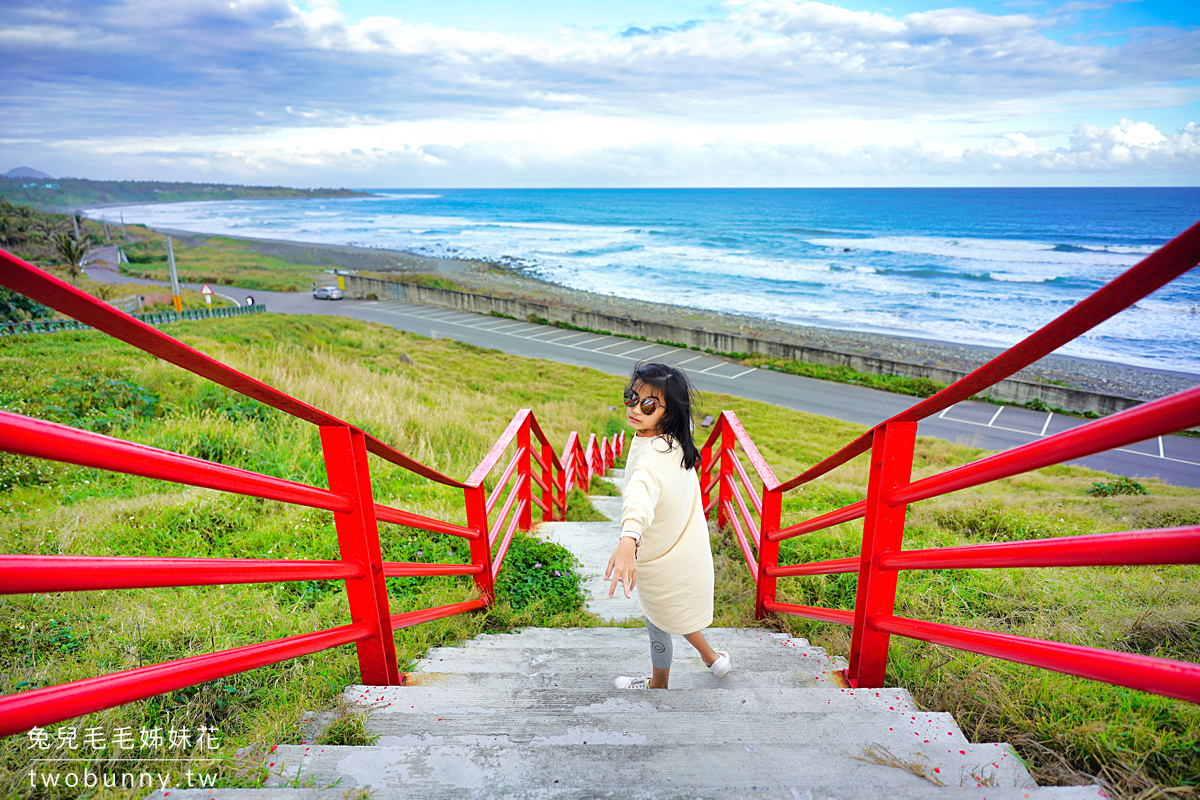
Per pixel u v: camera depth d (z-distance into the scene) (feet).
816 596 13.35
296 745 5.82
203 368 3.90
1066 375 98.58
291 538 15.70
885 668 7.60
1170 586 11.34
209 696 7.50
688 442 7.62
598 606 13.38
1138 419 2.99
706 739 6.10
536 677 8.34
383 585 7.15
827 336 128.67
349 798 4.88
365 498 6.66
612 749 5.74
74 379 30.01
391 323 136.46
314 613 11.04
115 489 19.02
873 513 6.96
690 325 136.98
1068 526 19.30
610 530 20.04
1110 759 5.49
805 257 260.42
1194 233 2.51
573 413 63.46
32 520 15.34
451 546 15.97
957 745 5.75
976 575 12.66
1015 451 4.03
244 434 25.08
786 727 6.19
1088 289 180.75
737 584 14.62
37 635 9.30
